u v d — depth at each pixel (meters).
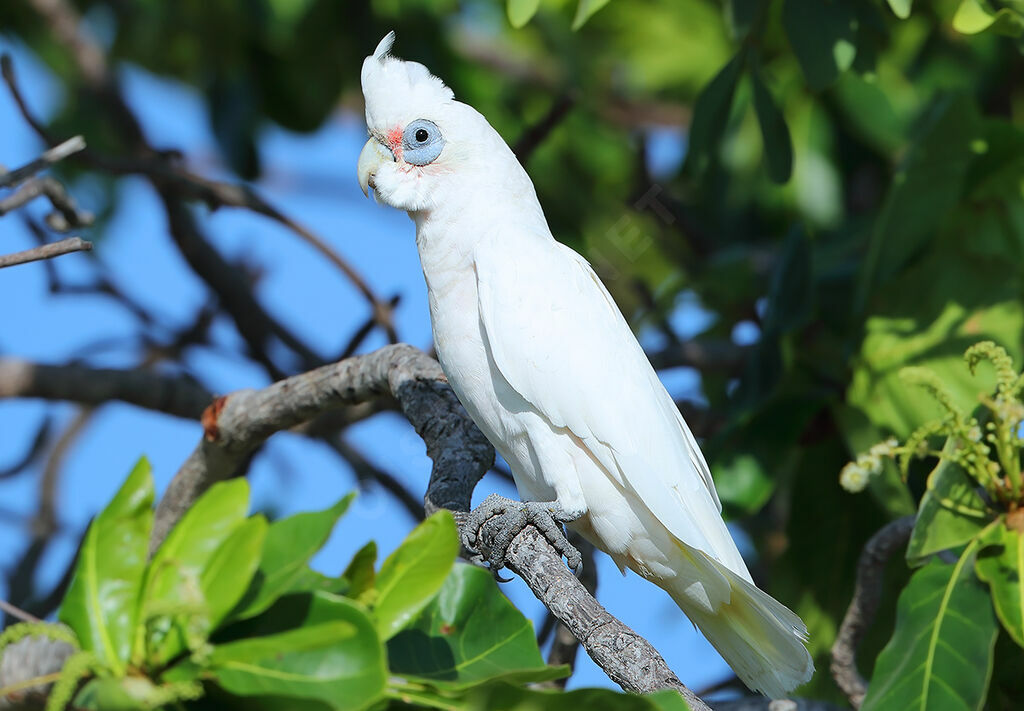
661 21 12.56
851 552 9.72
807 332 9.99
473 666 5.07
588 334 7.49
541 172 12.40
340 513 4.48
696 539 7.16
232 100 11.45
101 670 4.23
